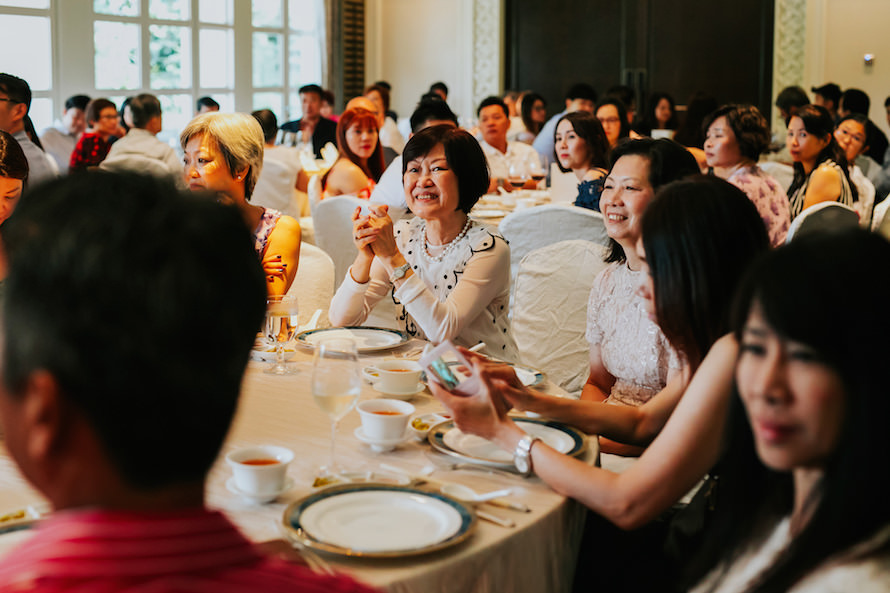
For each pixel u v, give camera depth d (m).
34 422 0.60
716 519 1.21
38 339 0.58
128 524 0.58
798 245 0.97
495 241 2.46
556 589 1.40
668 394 1.84
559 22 10.32
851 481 0.91
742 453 1.17
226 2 8.95
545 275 2.97
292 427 1.69
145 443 0.59
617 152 2.21
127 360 0.58
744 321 1.00
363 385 1.97
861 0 9.28
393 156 6.62
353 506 1.32
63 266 0.58
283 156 5.85
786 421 0.95
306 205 6.29
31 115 7.32
